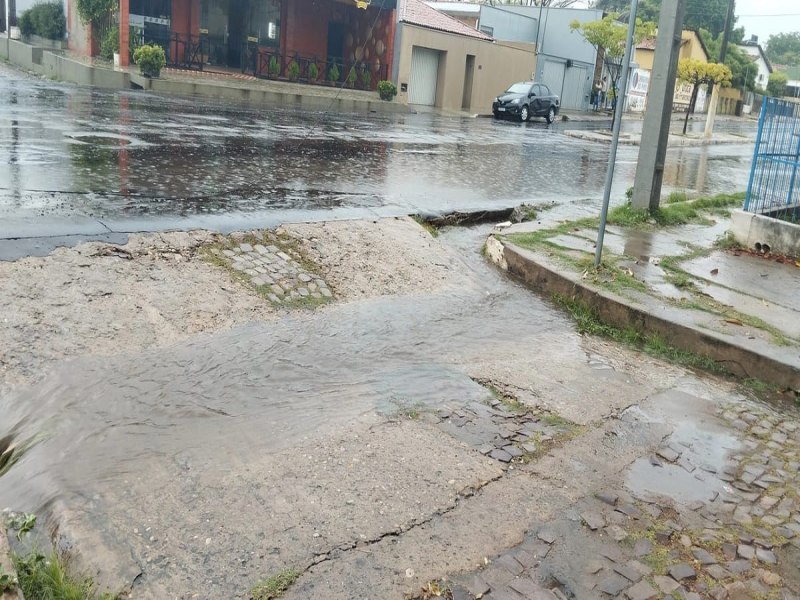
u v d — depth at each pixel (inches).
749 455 189.2
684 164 858.1
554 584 131.0
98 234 250.5
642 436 192.7
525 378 220.2
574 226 383.2
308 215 322.7
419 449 171.3
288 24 1264.8
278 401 188.4
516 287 304.8
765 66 3043.8
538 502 156.1
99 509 139.3
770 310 284.7
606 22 1379.2
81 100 696.4
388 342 234.1
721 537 150.6
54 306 205.5
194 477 152.1
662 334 261.7
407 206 379.2
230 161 444.5
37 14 1252.5
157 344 204.5
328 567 129.3
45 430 163.5
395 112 1170.0
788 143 406.0
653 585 133.2
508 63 1545.3
